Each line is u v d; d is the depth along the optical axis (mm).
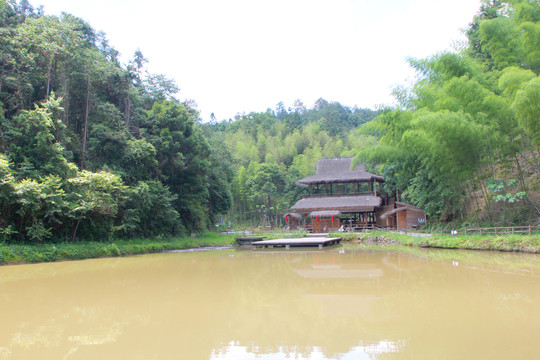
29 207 20500
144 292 11383
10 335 7258
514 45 20781
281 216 63562
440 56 21266
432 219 32656
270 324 7762
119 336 7125
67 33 27578
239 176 63406
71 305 9734
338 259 19703
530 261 15828
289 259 20688
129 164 29250
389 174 38156
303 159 65625
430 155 23281
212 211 44094
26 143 23266
